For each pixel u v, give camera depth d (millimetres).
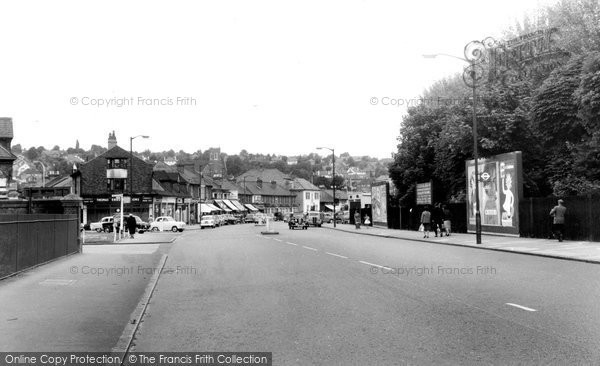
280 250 24281
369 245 27500
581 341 7164
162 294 12219
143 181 67875
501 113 34531
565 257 18672
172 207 76438
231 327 8617
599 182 29875
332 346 7223
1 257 14000
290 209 137000
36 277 14742
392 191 70562
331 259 19422
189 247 27812
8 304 10578
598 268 15758
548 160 35562
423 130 49062
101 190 66812
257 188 129250
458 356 6602
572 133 32562
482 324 8281
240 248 26141
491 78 39344
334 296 11172
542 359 6410
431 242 29656
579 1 38031
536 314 8922
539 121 32688
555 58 38125
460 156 39500
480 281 12984
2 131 52812
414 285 12438
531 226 28688
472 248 24781
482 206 33906
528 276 13867
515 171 29922
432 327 8156
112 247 29094
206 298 11523
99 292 12258
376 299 10672
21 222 15766
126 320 9141
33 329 8375
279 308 10047
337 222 83125
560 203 25328
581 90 27688
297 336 7852
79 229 24250
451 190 42906
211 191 101000
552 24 40688
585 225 25031
